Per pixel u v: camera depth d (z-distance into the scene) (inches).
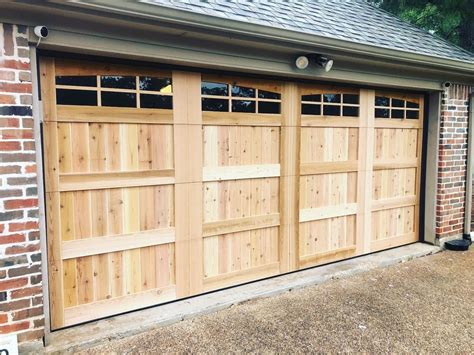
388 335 115.0
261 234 153.0
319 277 156.7
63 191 111.6
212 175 138.3
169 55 116.9
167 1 111.4
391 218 194.2
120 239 122.0
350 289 149.2
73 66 110.3
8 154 95.0
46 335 104.7
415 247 197.3
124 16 100.5
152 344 109.2
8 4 89.2
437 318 125.8
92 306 118.3
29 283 99.7
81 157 113.9
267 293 141.9
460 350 107.1
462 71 182.9
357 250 182.1
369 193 183.6
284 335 114.7
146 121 123.4
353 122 173.8
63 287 113.3
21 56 95.0
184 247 134.2
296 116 156.5
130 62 118.6
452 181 200.1
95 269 118.6
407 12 342.3
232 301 134.2
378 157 185.0
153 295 129.1
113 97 117.6
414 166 200.1
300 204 161.6
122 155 120.3
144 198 125.6
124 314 123.3
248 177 146.8
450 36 349.7
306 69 146.8
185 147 131.6
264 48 133.7
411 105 194.7
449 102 193.9
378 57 153.7
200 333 115.5
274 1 167.6
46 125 107.7
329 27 151.8
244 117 143.6
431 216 200.4
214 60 125.7
